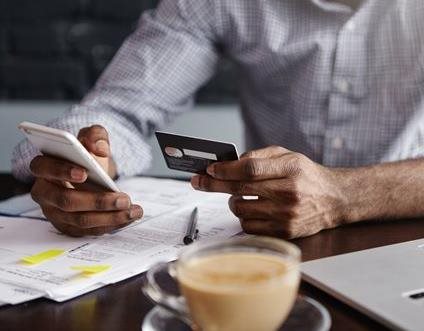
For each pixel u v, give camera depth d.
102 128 0.98
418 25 1.23
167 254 0.78
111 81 1.29
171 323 0.59
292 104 1.31
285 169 0.82
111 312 0.64
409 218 0.93
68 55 2.38
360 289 0.64
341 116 1.28
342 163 1.29
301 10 1.29
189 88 1.35
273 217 0.83
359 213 0.89
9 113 2.36
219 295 0.51
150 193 1.04
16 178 1.17
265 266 0.54
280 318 0.54
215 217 0.92
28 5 2.35
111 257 0.77
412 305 0.61
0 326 0.62
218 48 1.37
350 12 1.27
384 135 1.26
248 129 1.42
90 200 0.82
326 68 1.27
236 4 1.30
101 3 2.34
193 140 0.81
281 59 1.30
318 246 0.82
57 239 0.83
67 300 0.67
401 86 1.24
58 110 2.38
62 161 0.84
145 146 1.21
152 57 1.30
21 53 2.38
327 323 0.58
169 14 1.33
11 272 0.72
